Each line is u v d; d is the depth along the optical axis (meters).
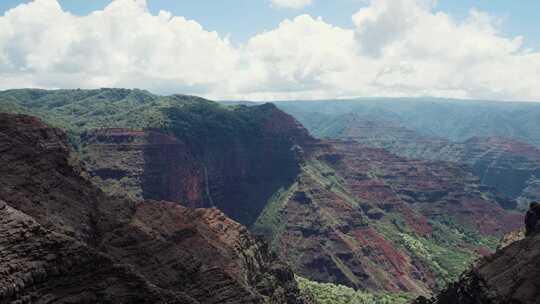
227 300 117.25
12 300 66.81
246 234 163.38
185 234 135.25
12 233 72.75
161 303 82.62
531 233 118.31
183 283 115.44
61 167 129.12
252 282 140.75
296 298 157.50
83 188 129.38
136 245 117.94
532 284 93.19
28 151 121.19
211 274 122.75
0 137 118.62
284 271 160.62
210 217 159.00
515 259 106.69
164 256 119.62
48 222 104.56
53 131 139.12
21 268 70.00
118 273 81.19
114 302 76.75
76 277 75.81
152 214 136.88
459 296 120.25
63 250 76.38
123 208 132.75
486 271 110.06
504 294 97.94
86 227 113.62
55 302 71.12
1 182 106.81
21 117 132.50
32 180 114.69
